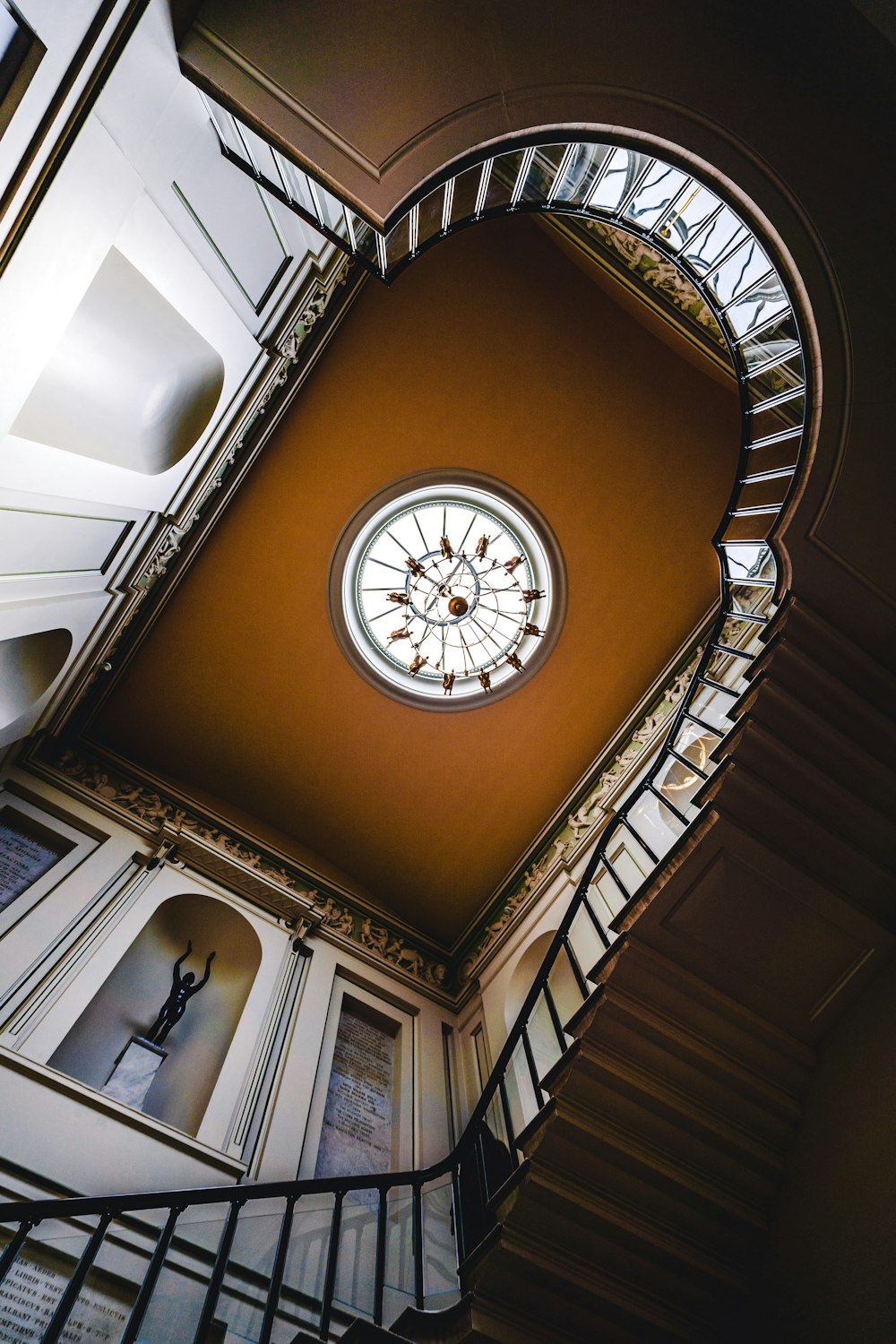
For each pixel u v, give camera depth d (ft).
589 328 24.20
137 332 16.79
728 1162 14.05
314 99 12.05
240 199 16.25
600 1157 13.39
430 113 12.05
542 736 28.25
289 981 22.90
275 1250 13.69
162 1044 19.94
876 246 12.80
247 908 24.08
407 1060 23.65
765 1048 14.53
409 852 29.35
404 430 25.20
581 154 12.60
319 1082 20.49
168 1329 11.61
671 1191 13.65
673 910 14.38
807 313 13.15
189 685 26.94
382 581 27.58
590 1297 12.60
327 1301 11.75
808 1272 12.95
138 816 24.20
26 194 11.18
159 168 13.78
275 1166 17.39
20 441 13.55
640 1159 13.43
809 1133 14.12
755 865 14.34
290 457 24.85
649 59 12.05
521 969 25.02
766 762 14.48
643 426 25.30
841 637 14.62
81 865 21.38
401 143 12.10
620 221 13.87
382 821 29.09
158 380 17.83
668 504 26.03
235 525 25.34
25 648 20.54
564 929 16.83
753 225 12.84
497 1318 11.98
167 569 24.54
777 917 14.53
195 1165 15.98
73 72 10.88
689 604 26.91
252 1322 12.39
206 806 26.73
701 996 14.38
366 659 27.37
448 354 24.27
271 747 28.04
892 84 12.40
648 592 26.94
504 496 26.27
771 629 14.92
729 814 14.32
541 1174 12.99
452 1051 24.94
